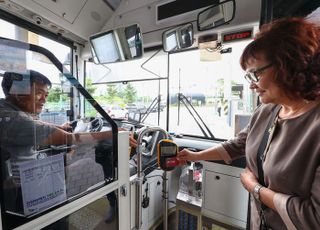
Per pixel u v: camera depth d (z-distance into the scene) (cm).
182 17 207
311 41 60
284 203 63
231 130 218
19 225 68
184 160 120
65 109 93
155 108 257
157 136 185
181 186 197
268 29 69
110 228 110
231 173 188
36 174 75
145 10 233
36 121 78
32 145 76
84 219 95
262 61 68
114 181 109
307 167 60
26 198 71
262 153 80
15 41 70
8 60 69
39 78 79
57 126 88
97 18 250
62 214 83
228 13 175
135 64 259
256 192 76
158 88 252
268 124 82
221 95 219
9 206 65
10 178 66
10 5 167
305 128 64
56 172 84
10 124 68
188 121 241
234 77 210
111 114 285
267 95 73
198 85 231
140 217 114
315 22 65
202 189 204
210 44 201
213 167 197
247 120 197
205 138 233
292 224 61
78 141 96
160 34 225
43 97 82
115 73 275
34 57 77
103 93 287
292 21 65
